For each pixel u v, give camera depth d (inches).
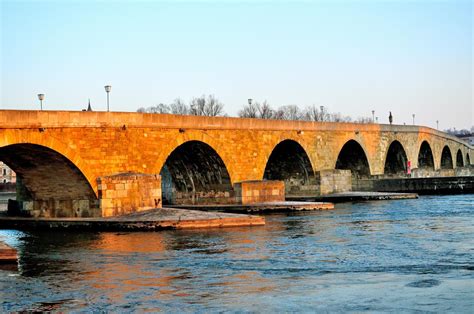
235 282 1246.9
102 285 1250.6
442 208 2866.6
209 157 2938.0
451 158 6284.5
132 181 2359.7
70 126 2253.9
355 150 4151.1
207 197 3063.5
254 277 1291.8
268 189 3063.5
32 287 1243.2
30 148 2196.1
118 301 1118.4
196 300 1110.4
